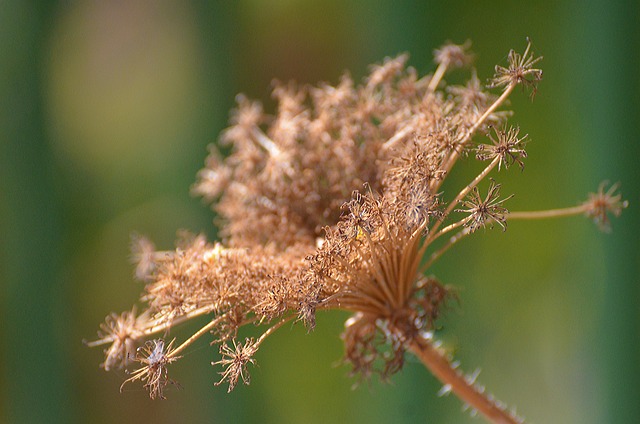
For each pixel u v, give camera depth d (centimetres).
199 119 68
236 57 68
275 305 37
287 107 42
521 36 72
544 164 74
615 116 60
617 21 59
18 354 73
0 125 69
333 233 37
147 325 38
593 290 64
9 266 72
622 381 62
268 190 41
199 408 71
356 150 40
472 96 38
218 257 38
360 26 72
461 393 39
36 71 70
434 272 69
